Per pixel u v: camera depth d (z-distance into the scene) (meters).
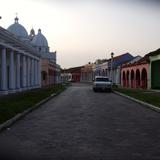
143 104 23.36
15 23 67.75
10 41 32.91
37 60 55.88
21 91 39.91
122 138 10.68
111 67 70.69
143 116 16.80
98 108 20.92
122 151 8.83
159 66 44.69
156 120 15.23
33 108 20.31
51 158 8.09
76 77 132.50
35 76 54.06
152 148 9.21
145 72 48.44
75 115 17.11
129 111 19.22
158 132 11.87
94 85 44.19
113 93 40.72
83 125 13.53
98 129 12.49
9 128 12.86
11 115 15.55
